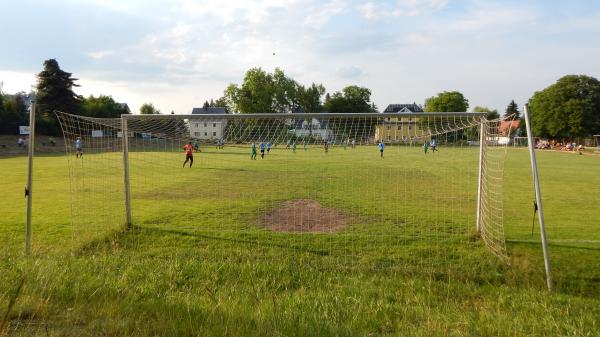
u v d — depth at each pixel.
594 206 13.52
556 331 4.63
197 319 4.18
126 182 9.80
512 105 107.44
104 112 78.25
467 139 14.68
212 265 7.16
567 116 79.50
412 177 20.28
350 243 8.81
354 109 109.88
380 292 6.19
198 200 13.93
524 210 12.77
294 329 3.99
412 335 4.27
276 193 15.34
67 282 5.23
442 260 7.93
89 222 10.52
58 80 62.69
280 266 7.21
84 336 3.78
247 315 4.35
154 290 5.82
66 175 21.72
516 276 7.26
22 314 4.20
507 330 4.50
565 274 7.32
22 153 42.12
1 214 11.52
